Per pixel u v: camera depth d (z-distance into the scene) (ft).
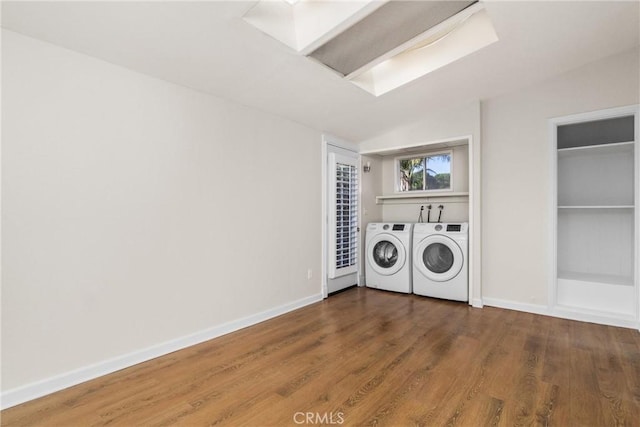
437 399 5.97
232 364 7.34
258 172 10.21
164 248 7.86
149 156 7.58
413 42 7.58
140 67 7.27
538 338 8.82
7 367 5.66
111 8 5.58
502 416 5.46
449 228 12.63
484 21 8.50
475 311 11.26
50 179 6.14
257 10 6.55
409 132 13.33
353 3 6.30
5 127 5.66
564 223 12.14
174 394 6.12
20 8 5.32
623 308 9.91
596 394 6.09
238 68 7.89
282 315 10.88
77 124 6.48
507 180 11.55
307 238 12.15
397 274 13.82
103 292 6.84
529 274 11.16
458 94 11.18
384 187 16.42
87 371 6.58
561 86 10.58
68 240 6.37
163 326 7.83
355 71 8.64
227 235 9.28
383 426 5.23
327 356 7.74
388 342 8.57
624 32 8.62
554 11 7.38
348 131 13.09
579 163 11.92
